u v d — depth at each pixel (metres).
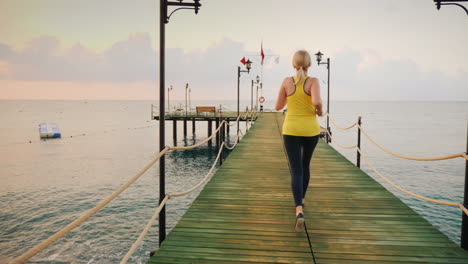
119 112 162.12
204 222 3.94
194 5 3.71
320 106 3.43
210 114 38.25
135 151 34.50
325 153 9.47
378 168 27.16
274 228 3.75
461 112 176.62
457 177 23.55
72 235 12.83
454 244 3.32
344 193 5.27
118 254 11.43
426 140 47.78
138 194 18.14
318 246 3.28
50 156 31.55
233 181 6.17
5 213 15.29
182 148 3.95
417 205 17.09
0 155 32.16
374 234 3.57
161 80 3.65
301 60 3.55
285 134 3.64
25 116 121.31
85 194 18.27
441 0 3.43
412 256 3.07
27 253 1.54
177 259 3.00
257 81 37.25
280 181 6.17
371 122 91.06
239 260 2.99
